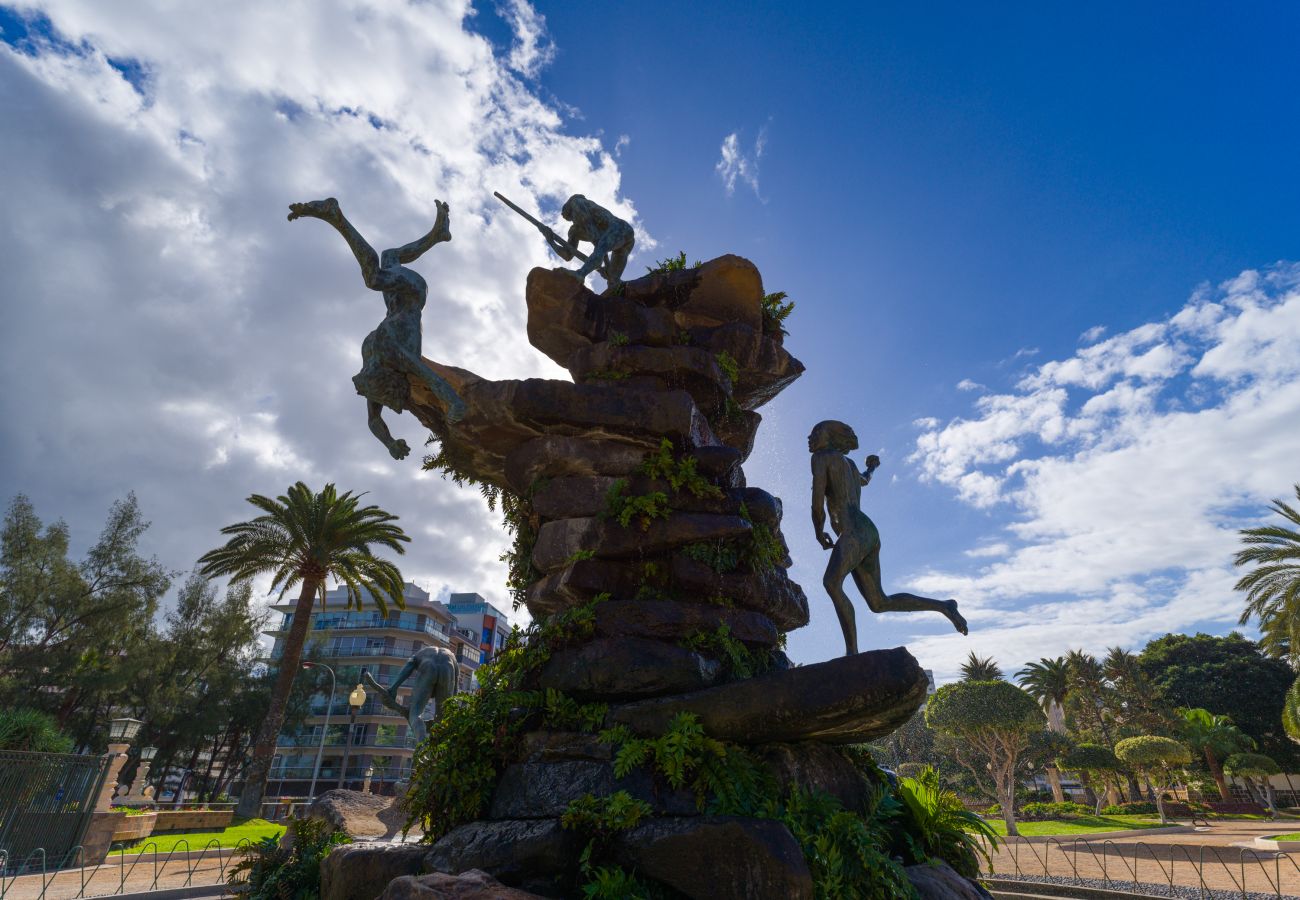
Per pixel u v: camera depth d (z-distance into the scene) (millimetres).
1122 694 66000
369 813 10477
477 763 6707
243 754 54562
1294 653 30109
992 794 53219
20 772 14961
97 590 38281
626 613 7094
